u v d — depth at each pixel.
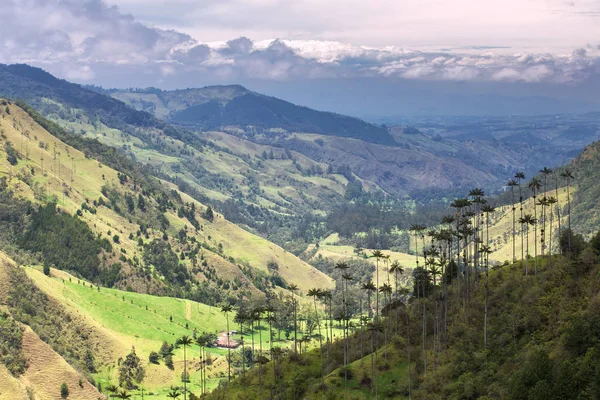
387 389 128.50
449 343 133.12
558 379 96.94
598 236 136.38
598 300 111.38
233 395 146.12
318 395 131.25
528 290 132.38
